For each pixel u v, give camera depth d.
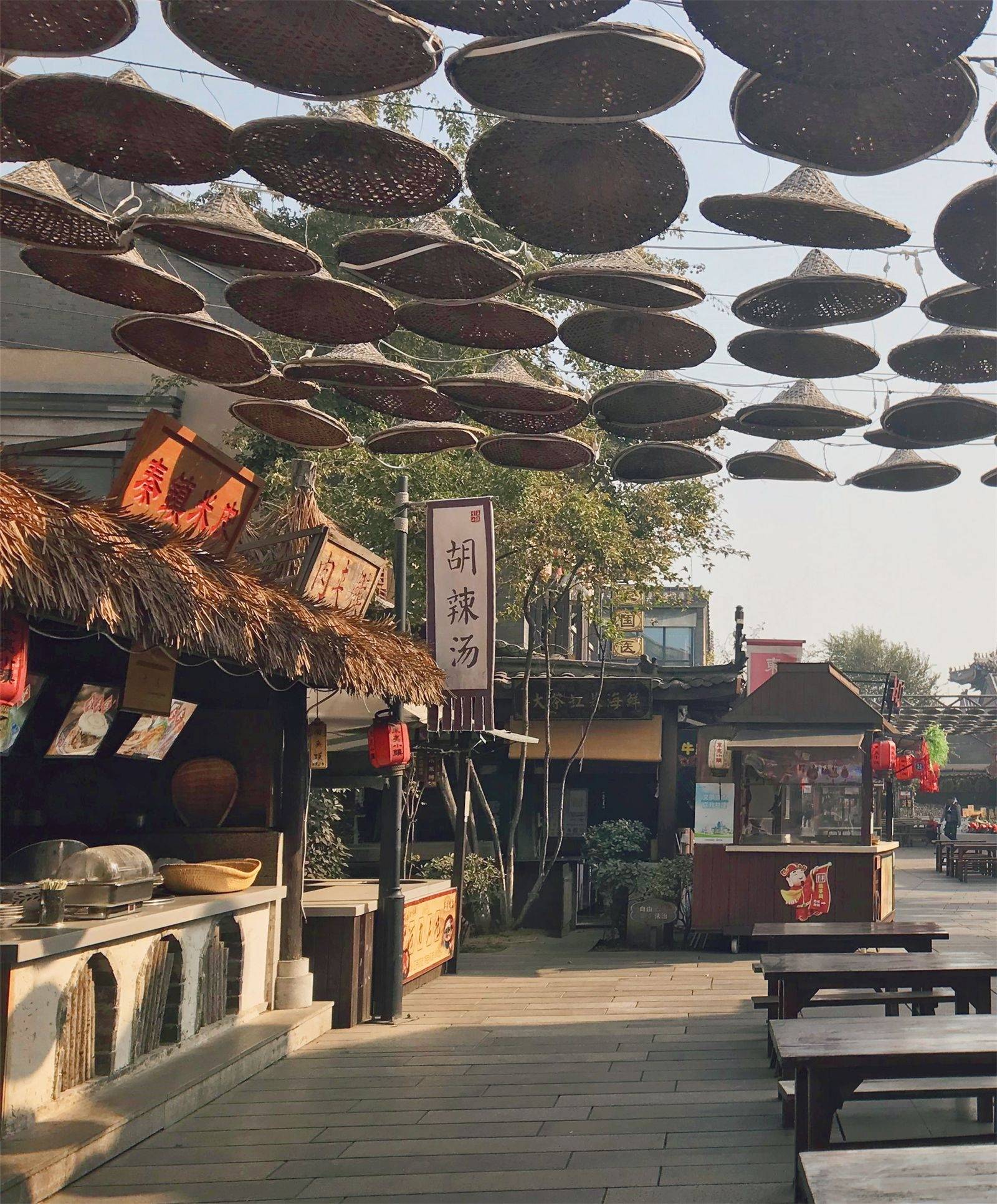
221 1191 5.25
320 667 7.61
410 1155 5.71
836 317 6.13
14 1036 5.49
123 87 4.66
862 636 56.09
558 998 10.12
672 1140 5.82
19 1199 4.91
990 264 5.49
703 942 13.24
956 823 30.69
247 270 5.86
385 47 4.22
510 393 7.22
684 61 4.20
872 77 4.24
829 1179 2.97
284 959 8.66
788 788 12.95
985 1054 4.41
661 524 17.39
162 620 5.84
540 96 4.41
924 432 7.44
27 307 16.50
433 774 14.05
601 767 16.42
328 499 14.17
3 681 5.45
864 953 7.73
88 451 15.73
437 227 6.11
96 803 9.19
